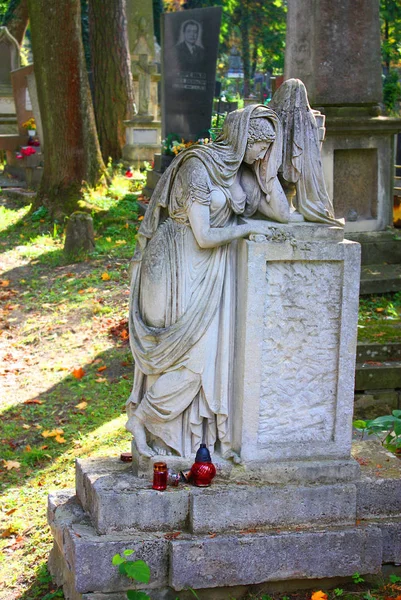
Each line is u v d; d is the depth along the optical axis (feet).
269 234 13.52
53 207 44.32
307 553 13.38
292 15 29.81
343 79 29.22
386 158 29.89
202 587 13.04
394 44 87.51
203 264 13.78
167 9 116.67
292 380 14.02
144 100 57.57
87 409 21.90
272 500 13.57
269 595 13.50
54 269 35.55
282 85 14.23
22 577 14.66
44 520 16.33
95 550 12.84
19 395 23.24
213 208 13.62
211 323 13.78
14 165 60.03
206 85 47.78
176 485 13.57
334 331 14.07
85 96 45.80
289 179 14.01
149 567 12.96
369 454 15.35
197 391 13.97
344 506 13.85
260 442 14.03
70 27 44.16
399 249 29.76
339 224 14.07
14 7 82.43
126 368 24.68
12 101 73.92
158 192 14.30
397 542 14.02
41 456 19.26
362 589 13.73
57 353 26.35
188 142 43.52
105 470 14.35
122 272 33.99
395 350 22.25
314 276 13.82
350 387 14.20
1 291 33.24
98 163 47.21
